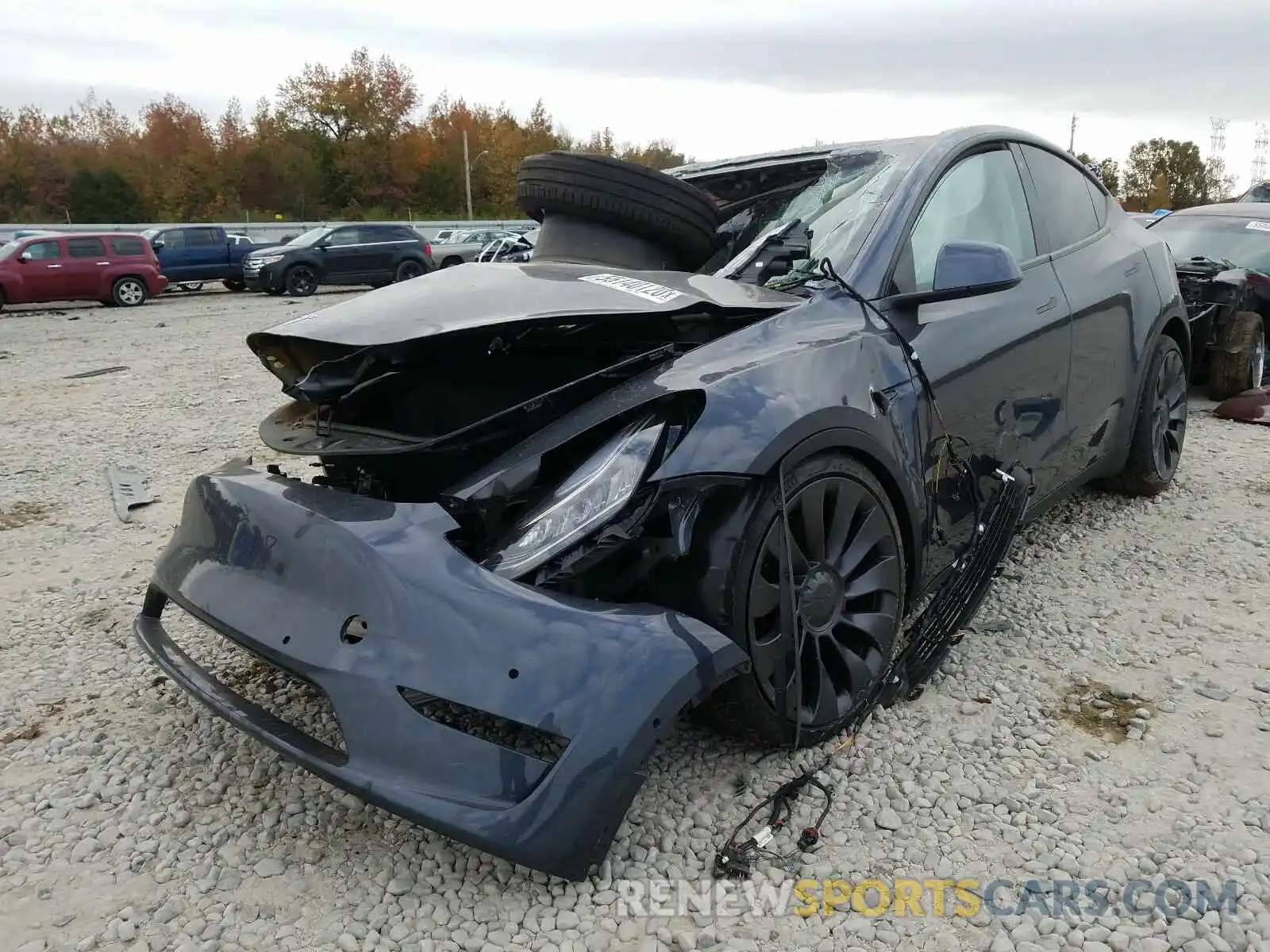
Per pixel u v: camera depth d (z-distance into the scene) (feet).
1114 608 10.96
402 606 6.40
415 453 7.59
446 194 209.15
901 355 8.62
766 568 7.30
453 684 6.13
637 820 7.27
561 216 9.96
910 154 10.15
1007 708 8.85
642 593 7.23
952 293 8.71
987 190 10.74
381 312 7.94
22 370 34.06
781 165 11.03
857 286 8.75
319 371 7.73
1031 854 6.88
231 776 8.20
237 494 7.70
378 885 6.75
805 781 7.39
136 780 8.17
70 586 12.84
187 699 9.62
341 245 70.49
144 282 64.75
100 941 6.31
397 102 204.23
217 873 6.94
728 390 7.14
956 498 9.41
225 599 7.29
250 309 59.52
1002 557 9.67
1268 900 6.33
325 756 6.39
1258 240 24.61
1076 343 11.30
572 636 6.20
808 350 7.89
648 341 8.12
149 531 15.21
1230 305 21.58
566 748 6.00
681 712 6.28
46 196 179.22
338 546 6.73
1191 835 7.02
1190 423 20.56
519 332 7.60
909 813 7.34
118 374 32.55
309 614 6.73
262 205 188.96
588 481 6.71
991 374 9.65
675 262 10.08
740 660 6.64
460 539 6.93
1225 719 8.59
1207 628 10.42
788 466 7.27
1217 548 12.71
